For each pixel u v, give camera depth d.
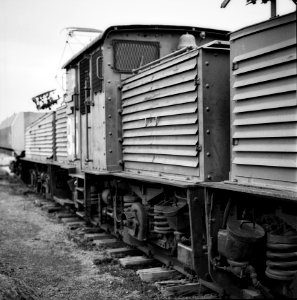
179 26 7.01
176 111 5.27
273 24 3.61
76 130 9.20
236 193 4.25
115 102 7.14
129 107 6.84
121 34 7.12
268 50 3.66
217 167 4.79
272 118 3.66
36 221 10.00
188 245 5.20
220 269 4.46
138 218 6.32
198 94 4.80
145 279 5.60
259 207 4.21
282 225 3.93
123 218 7.11
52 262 6.62
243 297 4.35
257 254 4.07
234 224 4.15
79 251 7.25
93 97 7.80
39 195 14.82
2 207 12.18
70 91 9.58
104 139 7.15
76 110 9.17
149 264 6.33
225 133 4.83
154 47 7.25
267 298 4.05
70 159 9.87
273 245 3.83
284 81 3.54
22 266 6.41
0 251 7.27
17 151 17.95
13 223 9.73
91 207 8.46
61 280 5.79
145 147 6.29
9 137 19.11
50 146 12.45
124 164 7.16
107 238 7.95
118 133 7.17
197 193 4.67
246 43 3.94
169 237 5.82
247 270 4.04
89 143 8.16
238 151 4.09
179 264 5.71
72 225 9.35
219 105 4.80
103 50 7.06
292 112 3.47
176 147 5.35
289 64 3.49
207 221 4.48
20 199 13.88
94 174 7.77
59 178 12.06
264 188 3.76
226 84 4.84
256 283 3.96
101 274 6.00
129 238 6.89
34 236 8.43
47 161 12.28
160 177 5.73
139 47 7.20
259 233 3.92
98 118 7.50
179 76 5.21
